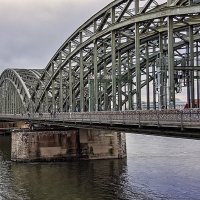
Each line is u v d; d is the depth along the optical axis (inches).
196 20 1691.7
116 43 2332.7
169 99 1454.2
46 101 3444.9
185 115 1076.5
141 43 2223.2
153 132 1250.0
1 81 5477.4
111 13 2085.4
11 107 4938.5
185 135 1109.1
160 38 1920.5
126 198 1486.2
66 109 3257.9
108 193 1576.0
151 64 2541.8
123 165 2187.5
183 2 1596.9
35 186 1734.7
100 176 1904.5
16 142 2456.9
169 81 1461.6
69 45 2733.8
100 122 1631.4
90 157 2460.6
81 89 2541.8
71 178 1882.4
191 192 1510.8
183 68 1653.5
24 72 4483.3
